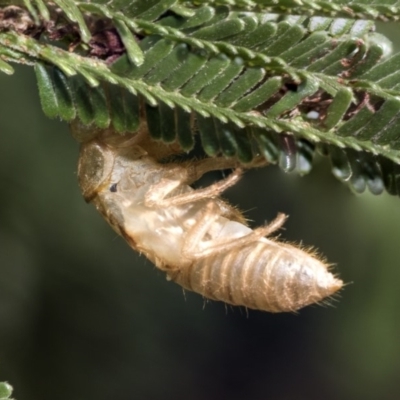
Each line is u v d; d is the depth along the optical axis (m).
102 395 0.22
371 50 0.18
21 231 0.22
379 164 0.18
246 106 0.18
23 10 0.18
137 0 0.18
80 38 0.18
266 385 0.26
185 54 0.18
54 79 0.18
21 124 0.22
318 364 0.26
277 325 0.27
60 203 0.22
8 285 0.22
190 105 0.18
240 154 0.18
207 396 0.25
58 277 0.22
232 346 0.26
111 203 0.19
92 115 0.18
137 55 0.18
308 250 0.19
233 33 0.18
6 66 0.18
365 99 0.18
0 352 0.22
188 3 0.18
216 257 0.19
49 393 0.22
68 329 0.22
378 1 0.18
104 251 0.22
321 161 0.22
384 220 0.22
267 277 0.19
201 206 0.20
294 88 0.18
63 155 0.22
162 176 0.19
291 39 0.18
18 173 0.22
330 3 0.18
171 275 0.20
